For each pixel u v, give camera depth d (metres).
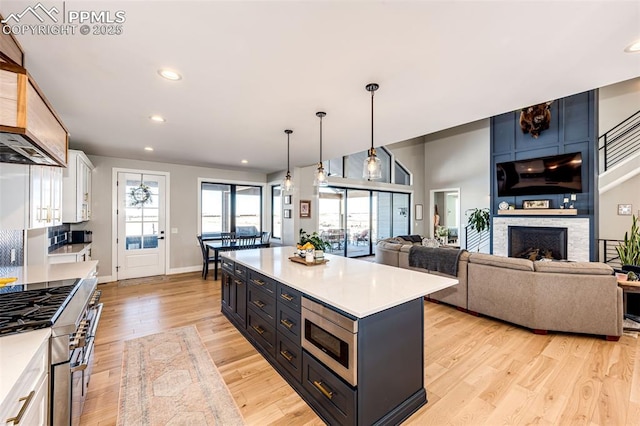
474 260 3.54
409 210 9.24
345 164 7.61
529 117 5.96
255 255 3.38
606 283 2.80
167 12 1.41
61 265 2.62
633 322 3.27
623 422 1.75
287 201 6.45
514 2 1.34
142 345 2.78
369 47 1.74
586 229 5.33
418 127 3.38
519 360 2.48
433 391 2.07
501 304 3.24
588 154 5.39
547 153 5.92
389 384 1.74
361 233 7.98
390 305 1.63
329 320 1.74
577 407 1.88
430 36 1.62
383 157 8.66
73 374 1.43
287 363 2.21
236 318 3.20
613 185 5.57
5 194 2.01
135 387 2.12
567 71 2.02
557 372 2.29
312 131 3.55
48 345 1.30
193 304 3.98
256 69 2.00
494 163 6.71
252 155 4.98
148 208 5.55
